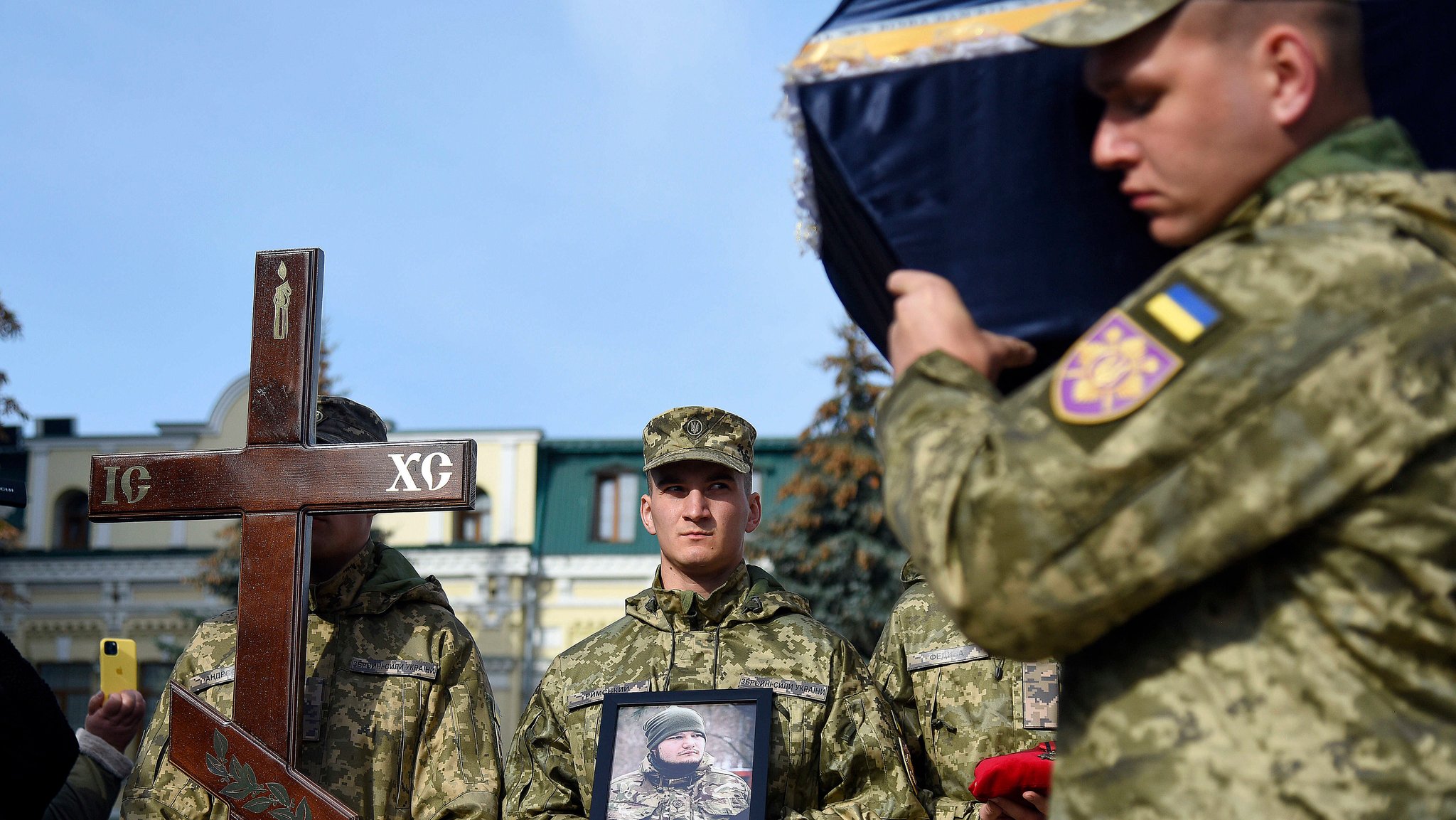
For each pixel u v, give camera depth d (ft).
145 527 97.45
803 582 70.85
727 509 13.14
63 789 12.22
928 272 6.23
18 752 9.36
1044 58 6.25
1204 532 4.47
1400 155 5.12
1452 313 4.60
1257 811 4.47
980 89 6.31
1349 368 4.47
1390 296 4.57
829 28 6.55
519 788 12.51
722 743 11.49
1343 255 4.63
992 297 6.12
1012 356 5.76
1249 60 5.07
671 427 13.21
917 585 15.47
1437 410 4.50
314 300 12.10
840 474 71.51
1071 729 4.99
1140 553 4.51
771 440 92.32
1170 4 5.06
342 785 12.25
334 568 13.12
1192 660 4.70
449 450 11.55
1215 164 5.13
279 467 11.78
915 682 14.67
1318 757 4.46
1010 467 4.69
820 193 6.55
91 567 96.68
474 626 94.48
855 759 12.00
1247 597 4.66
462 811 12.08
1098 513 4.54
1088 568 4.57
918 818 11.85
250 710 11.37
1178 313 4.70
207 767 11.27
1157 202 5.31
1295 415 4.44
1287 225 4.86
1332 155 5.06
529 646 94.32
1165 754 4.65
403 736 12.53
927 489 4.95
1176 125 5.13
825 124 6.42
